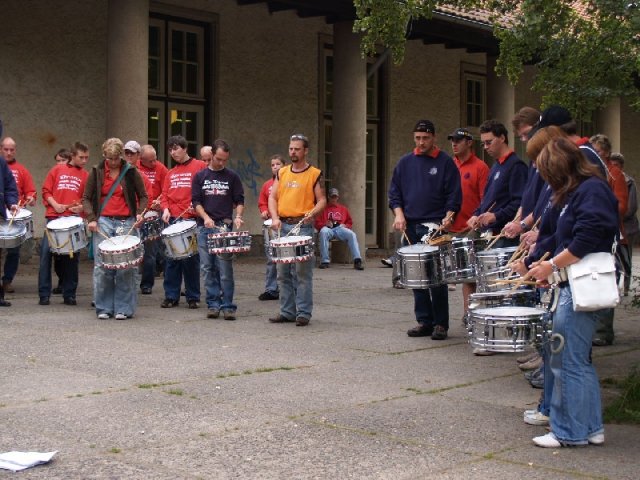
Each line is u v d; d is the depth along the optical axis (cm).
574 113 898
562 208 568
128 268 1008
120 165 1062
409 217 952
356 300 1269
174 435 577
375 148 2253
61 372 746
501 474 513
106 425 596
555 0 852
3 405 641
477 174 982
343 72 1862
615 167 942
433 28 1942
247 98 1962
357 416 629
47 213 1196
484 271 754
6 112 1612
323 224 1784
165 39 1841
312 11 1897
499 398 689
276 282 1233
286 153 2036
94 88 1727
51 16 1662
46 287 1140
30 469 508
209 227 1044
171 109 1856
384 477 506
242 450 549
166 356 822
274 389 703
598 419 570
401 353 862
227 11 1916
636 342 954
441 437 584
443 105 2386
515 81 948
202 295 1248
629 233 1080
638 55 833
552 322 574
